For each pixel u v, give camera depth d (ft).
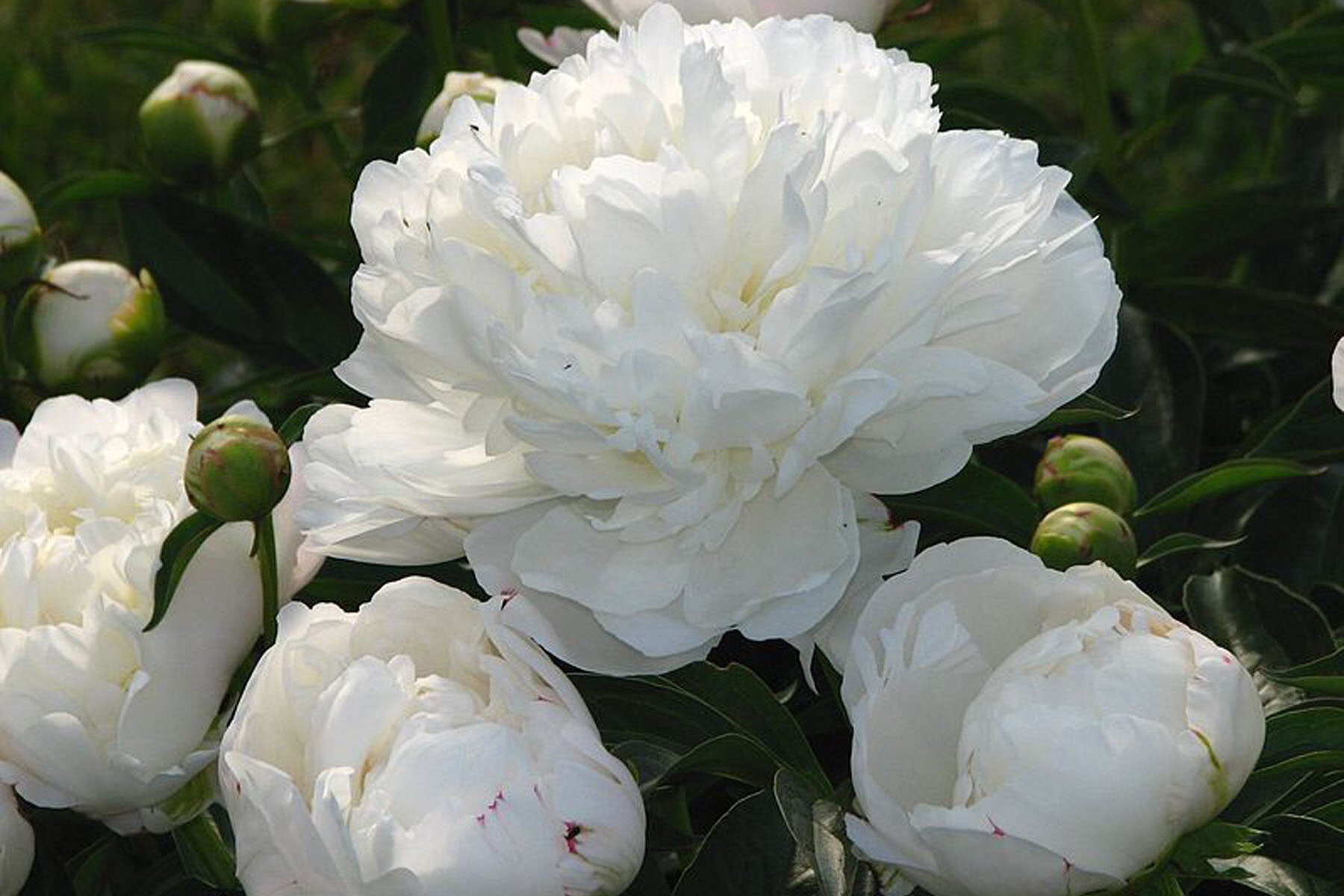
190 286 3.89
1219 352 4.29
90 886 3.31
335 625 2.96
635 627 2.94
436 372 3.00
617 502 3.01
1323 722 2.96
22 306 3.60
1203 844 2.87
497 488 3.00
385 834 2.81
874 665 2.86
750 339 2.93
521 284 2.91
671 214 2.91
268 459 2.98
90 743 2.98
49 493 3.12
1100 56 4.07
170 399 3.27
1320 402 3.53
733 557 2.97
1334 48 4.00
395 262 3.00
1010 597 2.93
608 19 3.61
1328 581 3.53
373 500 3.01
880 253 2.90
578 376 2.90
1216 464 3.94
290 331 3.91
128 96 7.00
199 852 3.12
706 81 2.94
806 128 3.02
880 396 2.89
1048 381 3.02
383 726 2.88
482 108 3.13
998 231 2.96
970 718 2.85
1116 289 3.05
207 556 3.07
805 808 2.95
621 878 2.87
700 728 3.17
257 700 2.91
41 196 3.88
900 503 3.34
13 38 7.18
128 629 3.00
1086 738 2.78
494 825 2.82
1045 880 2.80
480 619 2.96
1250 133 4.71
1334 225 4.36
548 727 2.88
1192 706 2.81
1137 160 4.31
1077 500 3.26
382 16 4.02
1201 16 4.50
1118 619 2.87
